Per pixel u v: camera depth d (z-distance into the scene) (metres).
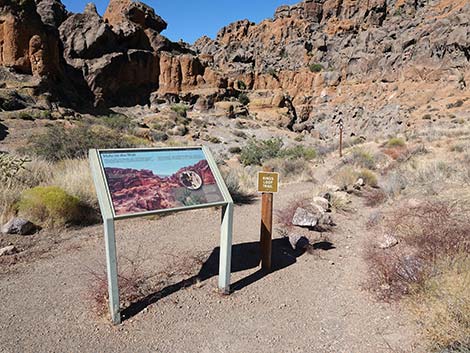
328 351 2.89
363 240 5.42
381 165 12.79
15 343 2.89
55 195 5.76
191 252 4.86
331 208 7.23
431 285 3.39
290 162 13.34
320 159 17.48
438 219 4.91
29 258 4.48
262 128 51.00
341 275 4.32
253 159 17.56
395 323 3.16
